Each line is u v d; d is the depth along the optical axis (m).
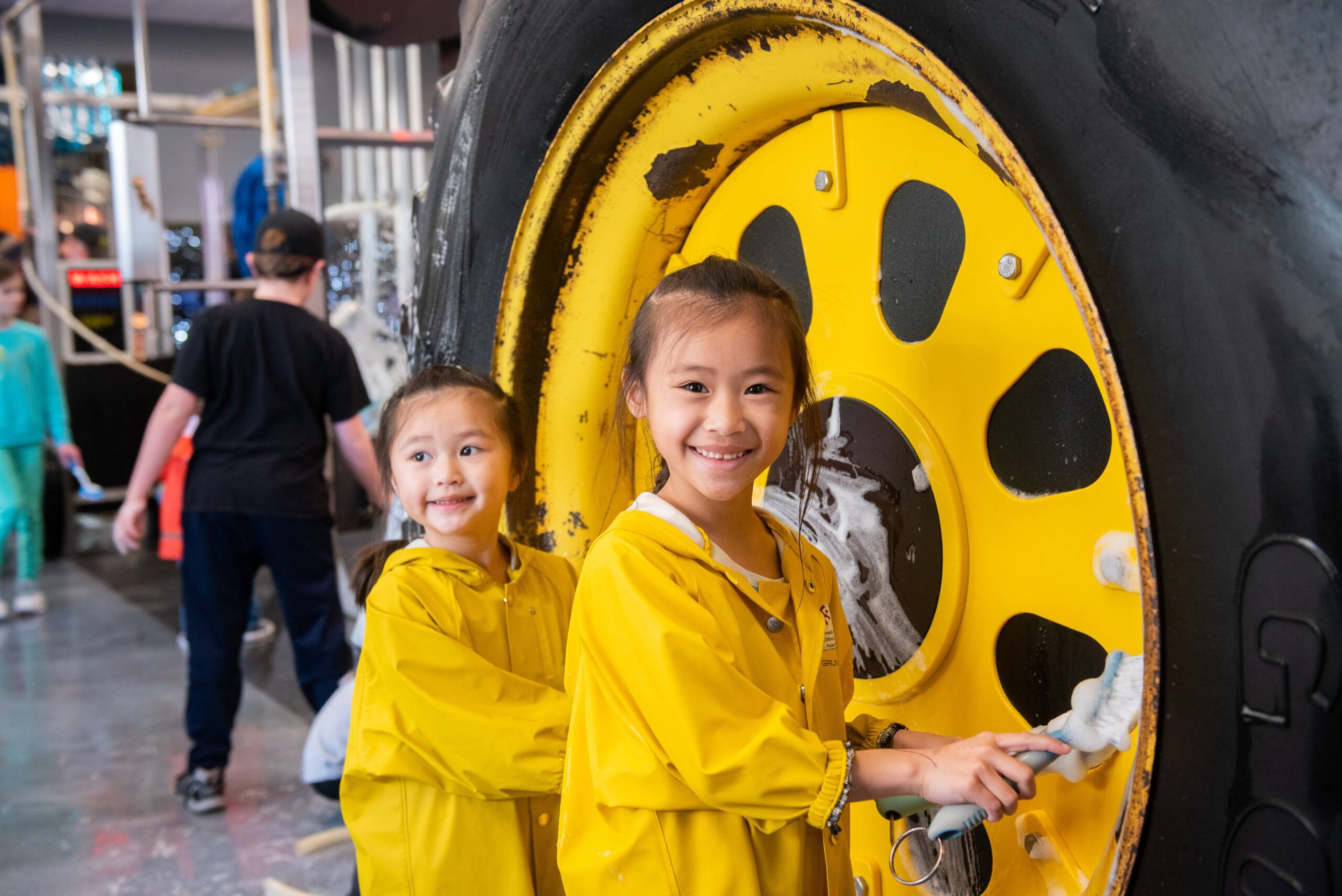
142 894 2.22
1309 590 0.59
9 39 6.12
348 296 4.62
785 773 0.82
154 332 7.15
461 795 1.23
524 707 1.21
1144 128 0.65
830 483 1.15
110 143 4.45
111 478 7.12
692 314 0.87
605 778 0.88
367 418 4.38
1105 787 0.90
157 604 4.90
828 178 1.13
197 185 10.25
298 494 2.70
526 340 1.43
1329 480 0.58
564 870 0.92
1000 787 0.79
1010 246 0.94
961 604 1.02
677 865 0.87
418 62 4.34
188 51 10.47
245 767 2.92
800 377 0.92
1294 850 0.61
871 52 0.89
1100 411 0.89
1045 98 0.71
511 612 1.29
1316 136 0.58
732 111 1.16
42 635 4.38
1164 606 0.67
